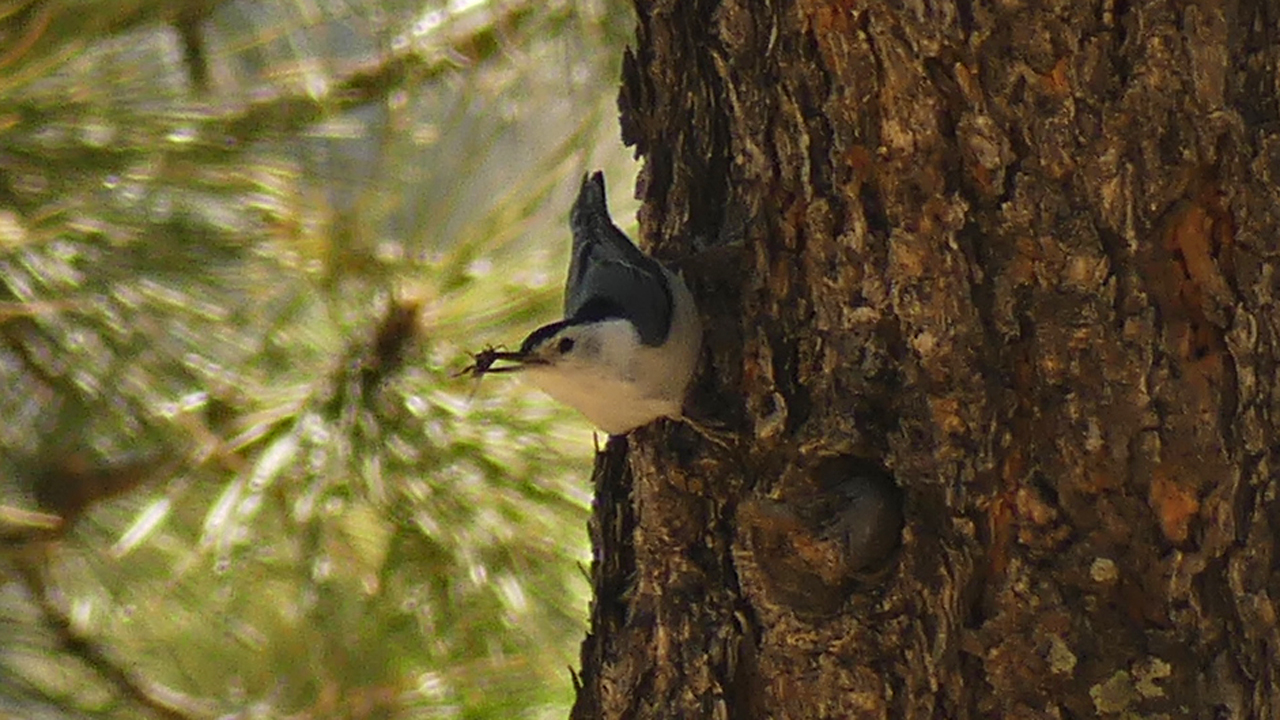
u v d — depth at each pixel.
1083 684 5.20
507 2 8.08
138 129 7.35
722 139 5.90
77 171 7.29
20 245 7.13
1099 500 5.18
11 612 7.88
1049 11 5.05
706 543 5.75
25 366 7.36
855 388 5.41
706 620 5.70
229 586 7.43
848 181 5.39
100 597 7.75
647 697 5.86
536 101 8.19
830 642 5.39
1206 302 5.11
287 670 7.83
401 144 7.82
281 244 7.41
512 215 7.55
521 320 7.36
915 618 5.33
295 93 7.76
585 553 7.12
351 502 7.02
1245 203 5.07
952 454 5.26
